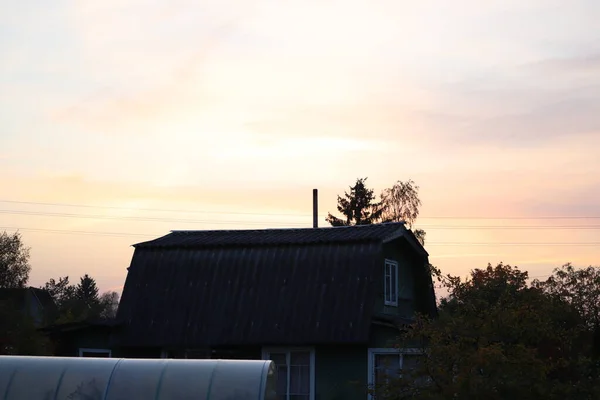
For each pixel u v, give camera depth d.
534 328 18.83
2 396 18.78
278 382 26.67
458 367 17.41
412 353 19.27
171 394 18.17
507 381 16.92
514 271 24.30
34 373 19.08
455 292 20.12
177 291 28.86
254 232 32.41
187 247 29.83
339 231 30.64
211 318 27.81
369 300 26.31
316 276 27.47
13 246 79.69
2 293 72.69
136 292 29.30
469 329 18.61
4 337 31.70
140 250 30.28
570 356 20.31
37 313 75.38
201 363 18.77
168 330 28.03
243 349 27.36
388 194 57.00
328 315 26.38
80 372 18.97
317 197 40.53
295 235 30.50
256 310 27.42
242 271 28.55
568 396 17.62
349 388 25.72
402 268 31.08
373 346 25.88
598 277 29.36
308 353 26.55
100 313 89.50
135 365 18.95
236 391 17.95
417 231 55.44
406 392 17.84
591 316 28.80
